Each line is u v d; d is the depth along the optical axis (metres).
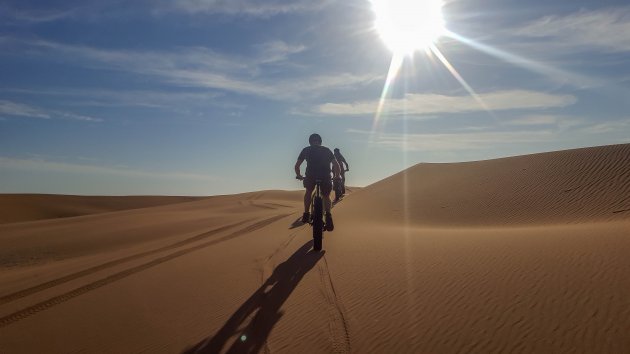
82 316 6.95
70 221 36.44
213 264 9.95
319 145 10.23
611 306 5.22
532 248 8.10
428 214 19.92
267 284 7.86
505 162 26.44
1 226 36.59
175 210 41.69
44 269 13.85
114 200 104.75
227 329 5.99
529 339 4.84
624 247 7.24
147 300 7.51
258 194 61.69
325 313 6.23
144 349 5.57
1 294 9.41
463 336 5.09
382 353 4.97
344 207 23.56
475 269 7.25
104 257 14.27
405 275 7.44
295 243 11.59
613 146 23.81
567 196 19.36
